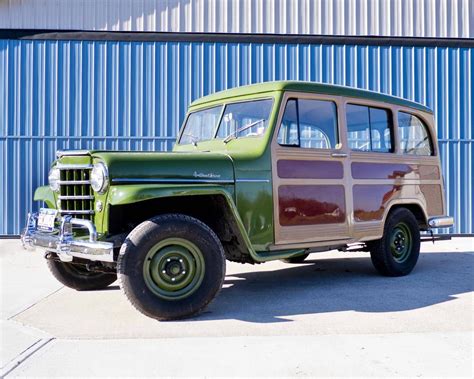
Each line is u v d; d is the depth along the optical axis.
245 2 9.52
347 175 4.84
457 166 9.79
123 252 3.57
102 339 3.31
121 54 9.36
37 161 9.27
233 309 4.10
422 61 9.73
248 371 2.74
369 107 5.18
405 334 3.40
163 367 2.80
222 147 4.67
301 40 9.52
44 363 2.88
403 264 5.59
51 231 4.00
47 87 9.27
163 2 9.45
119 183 3.66
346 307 4.17
